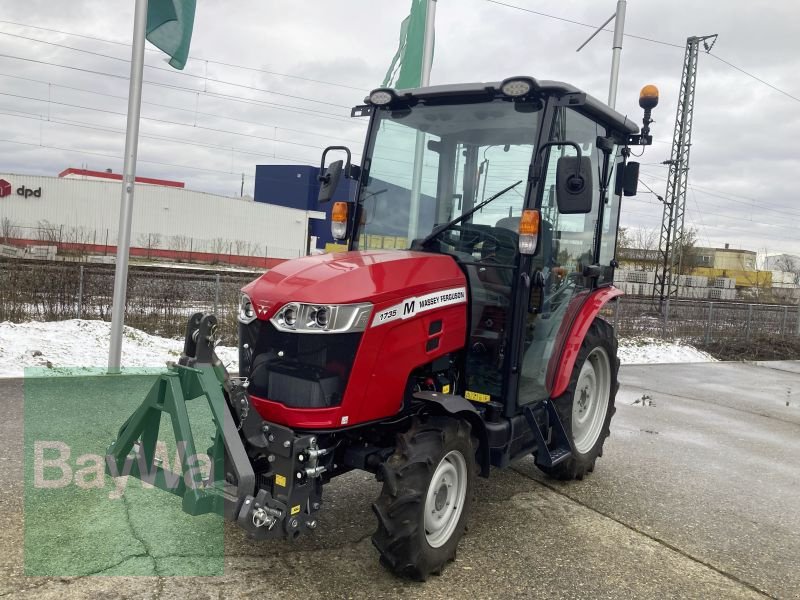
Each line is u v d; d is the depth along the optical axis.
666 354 13.48
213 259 40.59
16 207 37.94
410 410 3.48
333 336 3.07
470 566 3.40
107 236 34.47
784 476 5.44
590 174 3.46
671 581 3.41
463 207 3.92
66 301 10.26
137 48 6.67
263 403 3.16
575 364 4.61
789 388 10.43
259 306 3.21
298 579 3.11
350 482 4.43
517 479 4.82
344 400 3.09
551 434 4.39
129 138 6.72
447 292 3.59
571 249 4.49
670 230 25.03
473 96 3.94
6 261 12.23
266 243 44.78
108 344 8.34
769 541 4.04
